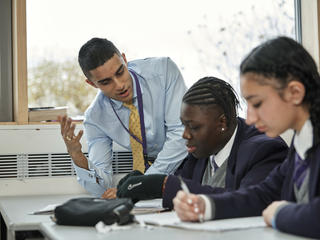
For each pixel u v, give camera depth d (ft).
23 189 8.14
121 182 6.11
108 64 6.44
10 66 8.86
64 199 7.28
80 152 6.92
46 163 8.23
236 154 5.24
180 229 3.75
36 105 8.76
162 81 7.16
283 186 4.11
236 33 9.43
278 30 9.61
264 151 4.92
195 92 5.26
